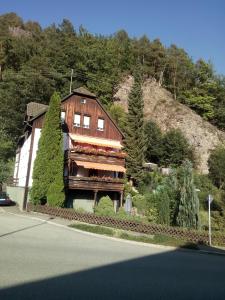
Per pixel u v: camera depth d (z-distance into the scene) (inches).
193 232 798.5
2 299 284.8
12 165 1913.1
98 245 627.5
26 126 1556.3
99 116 1592.0
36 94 2516.0
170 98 3634.4
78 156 1419.8
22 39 3344.0
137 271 434.9
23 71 2659.9
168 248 689.6
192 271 470.6
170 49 4456.2
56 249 540.1
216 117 3548.2
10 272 371.9
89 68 3019.2
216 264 552.7
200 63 4173.2
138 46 4372.5
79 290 326.6
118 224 903.1
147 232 855.7
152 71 4069.9
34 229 764.6
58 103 1269.7
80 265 437.4
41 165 1218.6
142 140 1946.4
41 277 361.4
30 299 289.6
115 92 3191.4
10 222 857.5
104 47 3356.3
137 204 1451.8
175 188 1120.8
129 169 1877.5
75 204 1427.2
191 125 3137.3
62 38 3358.8
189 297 336.5
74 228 835.4
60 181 1218.6
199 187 1945.1
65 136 1497.3
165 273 439.5
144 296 326.3
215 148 2684.5
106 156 1489.9
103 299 305.4
